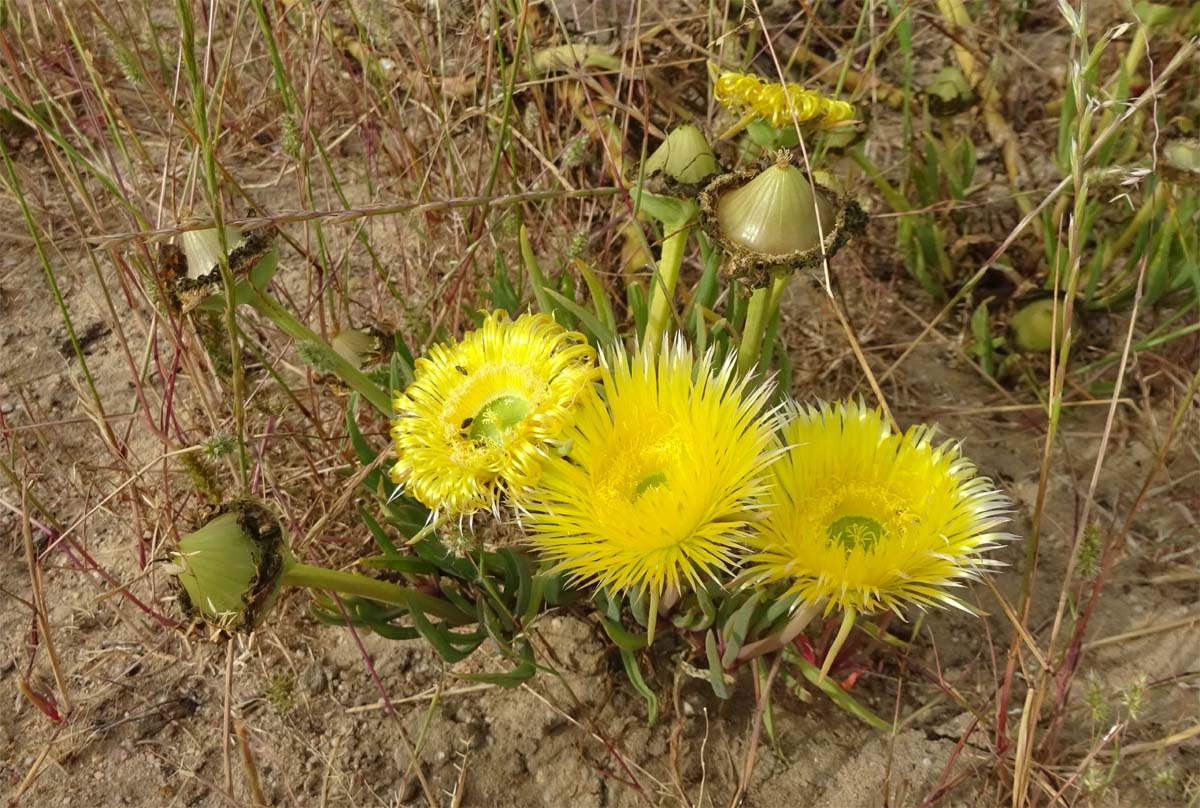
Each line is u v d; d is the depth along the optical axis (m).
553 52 0.70
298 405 0.59
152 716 0.56
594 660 0.56
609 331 0.53
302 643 0.58
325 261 0.61
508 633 0.54
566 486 0.46
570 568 0.46
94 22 0.74
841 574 0.45
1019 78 0.78
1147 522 0.62
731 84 0.52
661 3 0.81
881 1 0.71
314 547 0.59
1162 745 0.52
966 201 0.72
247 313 0.66
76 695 0.56
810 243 0.47
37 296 0.70
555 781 0.54
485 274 0.65
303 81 0.73
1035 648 0.48
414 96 0.73
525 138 0.67
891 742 0.52
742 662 0.53
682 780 0.54
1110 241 0.68
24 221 0.73
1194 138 0.60
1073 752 0.53
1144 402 0.65
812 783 0.53
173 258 0.50
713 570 0.50
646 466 0.46
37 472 0.63
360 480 0.54
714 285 0.57
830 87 0.76
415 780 0.54
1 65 0.70
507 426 0.45
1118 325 0.69
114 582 0.57
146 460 0.63
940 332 0.71
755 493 0.44
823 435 0.47
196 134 0.56
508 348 0.46
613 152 0.66
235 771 0.54
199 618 0.46
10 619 0.58
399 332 0.55
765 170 0.47
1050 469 0.64
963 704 0.52
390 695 0.56
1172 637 0.58
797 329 0.70
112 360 0.68
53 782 0.54
